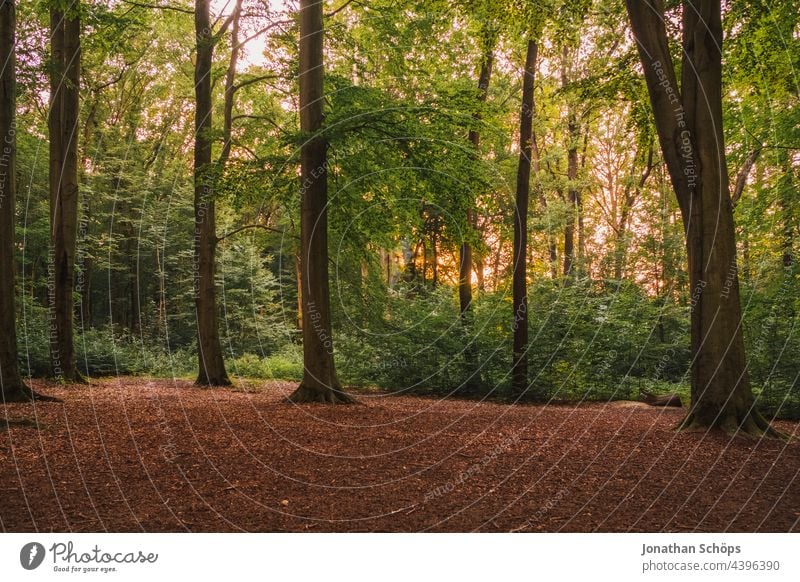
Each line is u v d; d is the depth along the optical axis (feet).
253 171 40.01
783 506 16.67
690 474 19.95
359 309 56.03
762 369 38.47
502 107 39.27
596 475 19.84
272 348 86.58
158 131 90.79
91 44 49.14
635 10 27.78
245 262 89.51
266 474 19.30
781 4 33.86
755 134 42.45
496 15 39.81
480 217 72.18
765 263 46.70
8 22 30.45
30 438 22.89
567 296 52.47
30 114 66.13
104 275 87.81
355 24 51.62
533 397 45.16
